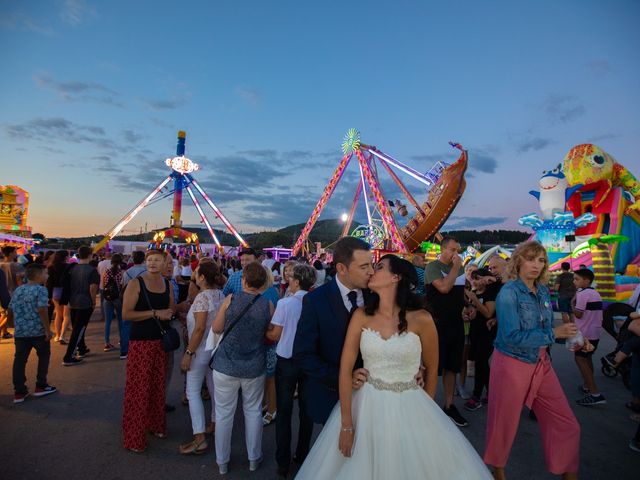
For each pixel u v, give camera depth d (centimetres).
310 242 4403
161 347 421
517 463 391
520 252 334
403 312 248
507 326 319
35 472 354
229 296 379
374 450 233
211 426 447
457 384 634
